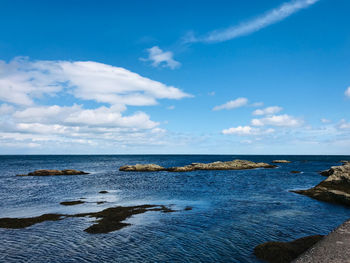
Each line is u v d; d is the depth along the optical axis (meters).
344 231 7.35
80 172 61.50
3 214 20.52
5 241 13.80
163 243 13.29
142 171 69.62
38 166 98.12
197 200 25.95
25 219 18.17
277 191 32.00
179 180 46.81
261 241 13.45
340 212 20.12
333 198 24.58
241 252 11.95
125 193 31.16
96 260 11.28
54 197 28.53
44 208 22.58
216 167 74.75
